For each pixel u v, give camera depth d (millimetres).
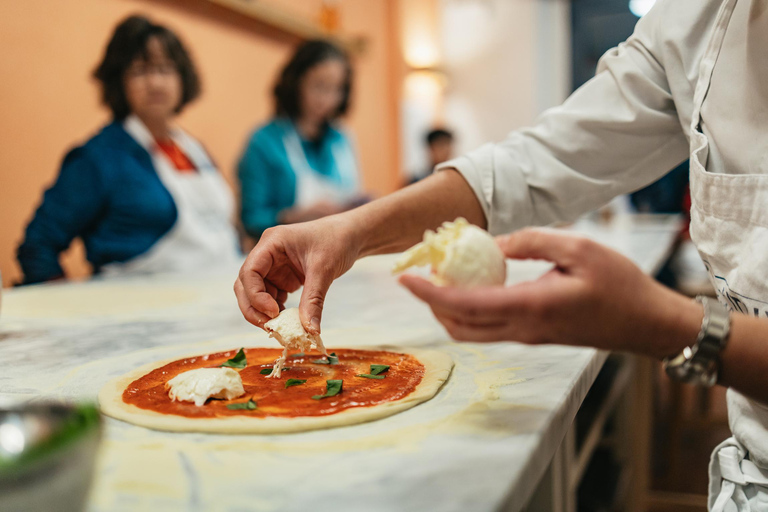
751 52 646
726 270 695
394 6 5047
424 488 404
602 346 489
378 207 832
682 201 3521
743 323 470
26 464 283
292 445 484
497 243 524
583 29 5555
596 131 912
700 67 727
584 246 446
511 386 631
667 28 806
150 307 1277
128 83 2004
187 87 2143
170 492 410
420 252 539
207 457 465
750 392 479
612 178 943
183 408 572
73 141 2328
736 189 648
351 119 4457
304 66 2758
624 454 1743
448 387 637
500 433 497
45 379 738
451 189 913
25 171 2156
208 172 2312
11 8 2070
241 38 3256
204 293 1464
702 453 2268
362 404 566
